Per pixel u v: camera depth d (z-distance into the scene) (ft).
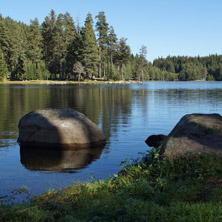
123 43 348.38
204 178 18.43
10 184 22.22
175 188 17.37
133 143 36.88
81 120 36.50
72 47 302.04
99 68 336.90
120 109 73.41
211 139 22.20
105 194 17.60
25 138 35.68
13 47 340.39
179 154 21.58
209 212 12.80
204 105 82.48
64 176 24.18
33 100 98.48
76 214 14.93
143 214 13.71
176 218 13.03
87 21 322.96
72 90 165.17
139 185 17.99
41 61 331.57
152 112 67.67
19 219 14.98
